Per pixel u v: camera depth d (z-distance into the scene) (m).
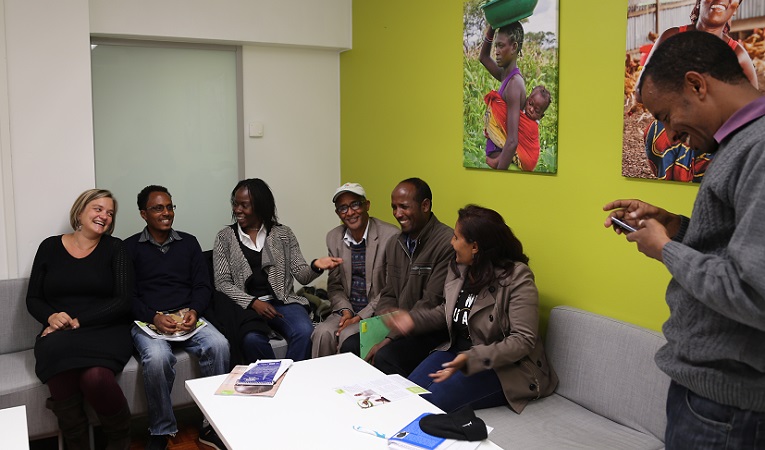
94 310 3.18
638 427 2.38
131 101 4.12
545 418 2.49
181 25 4.03
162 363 3.08
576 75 2.79
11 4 3.42
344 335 3.34
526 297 2.64
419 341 3.09
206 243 4.44
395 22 3.98
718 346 1.32
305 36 4.38
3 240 3.48
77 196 3.65
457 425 1.80
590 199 2.78
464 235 2.73
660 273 2.50
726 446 1.34
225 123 4.39
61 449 3.05
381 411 2.00
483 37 3.25
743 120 1.31
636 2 2.47
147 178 4.21
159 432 3.09
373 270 3.54
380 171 4.27
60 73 3.56
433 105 3.71
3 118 3.43
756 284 1.16
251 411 2.01
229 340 3.44
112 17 3.86
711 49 1.37
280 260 3.74
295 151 4.61
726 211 1.32
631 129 2.52
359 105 4.46
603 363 2.54
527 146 3.05
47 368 2.90
